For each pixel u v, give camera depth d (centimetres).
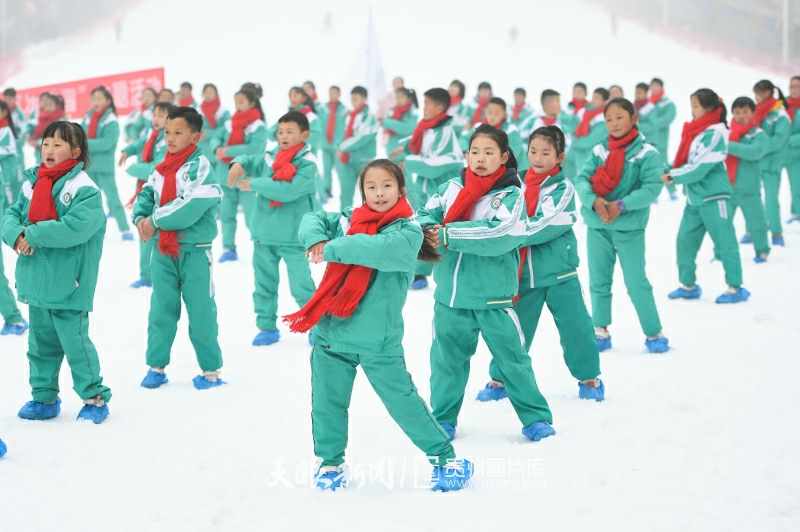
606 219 593
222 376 573
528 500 367
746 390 523
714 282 866
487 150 425
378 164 375
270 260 663
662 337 627
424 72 3509
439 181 909
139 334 689
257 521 348
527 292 512
